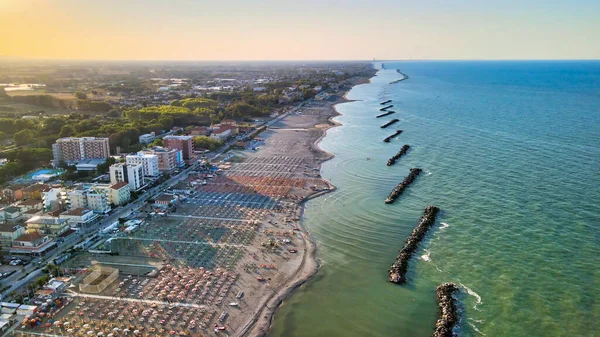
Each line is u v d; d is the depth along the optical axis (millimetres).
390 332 124125
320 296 141625
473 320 126688
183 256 167625
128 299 139125
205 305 136375
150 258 165875
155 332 123500
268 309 135000
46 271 154125
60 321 127688
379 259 164500
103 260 164500
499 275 148875
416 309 134000
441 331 121625
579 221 185375
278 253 170375
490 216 195250
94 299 139000
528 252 162625
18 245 166625
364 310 134125
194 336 121938
